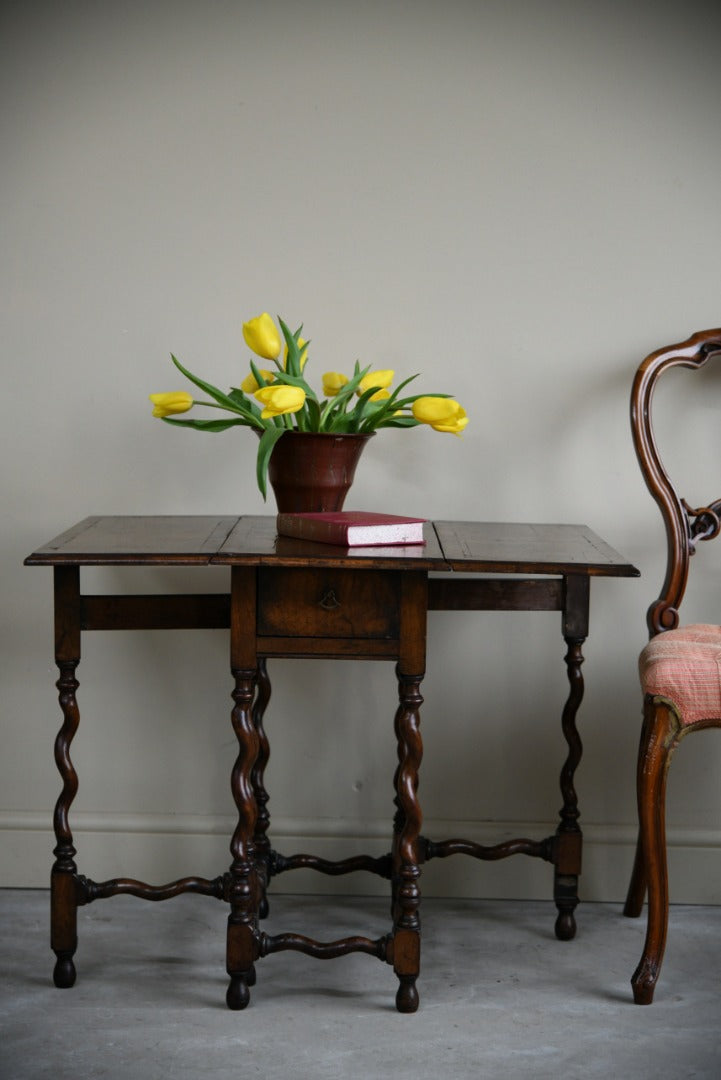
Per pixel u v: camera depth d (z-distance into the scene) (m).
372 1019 1.80
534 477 2.29
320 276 2.26
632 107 2.22
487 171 2.24
